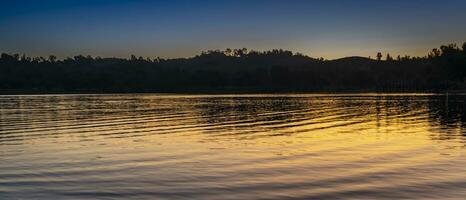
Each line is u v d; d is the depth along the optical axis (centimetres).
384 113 7025
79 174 2295
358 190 1942
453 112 6994
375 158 2728
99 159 2744
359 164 2530
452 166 2431
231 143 3466
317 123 5319
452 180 2095
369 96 16175
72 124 5297
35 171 2381
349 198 1822
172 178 2186
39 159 2762
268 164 2545
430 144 3322
